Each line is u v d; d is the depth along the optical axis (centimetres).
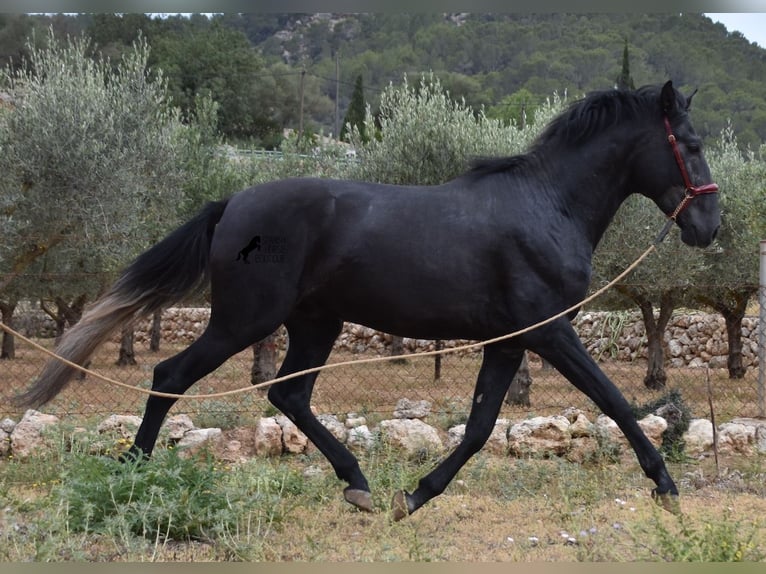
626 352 1941
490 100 6331
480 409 572
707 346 1878
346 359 1877
